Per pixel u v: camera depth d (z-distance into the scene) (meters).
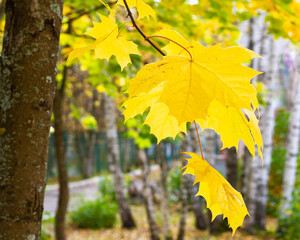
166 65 0.81
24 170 0.95
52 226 8.02
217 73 0.79
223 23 3.61
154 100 1.08
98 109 18.62
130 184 13.48
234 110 0.87
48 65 0.97
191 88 0.75
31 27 0.94
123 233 8.98
